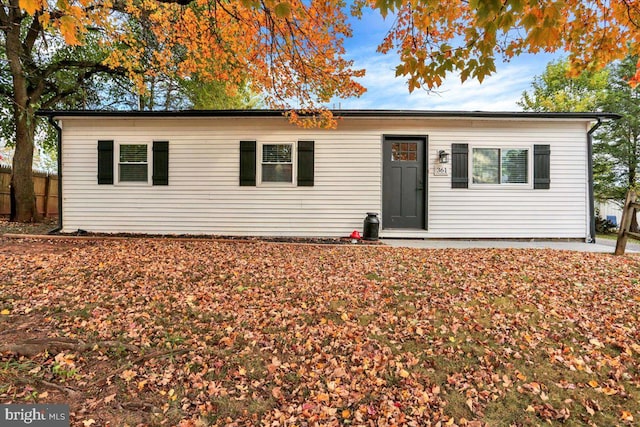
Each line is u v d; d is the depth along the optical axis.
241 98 15.95
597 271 4.74
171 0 5.00
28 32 9.23
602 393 2.16
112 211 8.02
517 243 7.41
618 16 3.00
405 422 1.93
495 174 7.87
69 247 6.23
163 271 4.64
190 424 1.86
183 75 7.21
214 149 8.00
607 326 3.06
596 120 7.58
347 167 7.95
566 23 3.07
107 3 5.41
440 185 7.87
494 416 1.97
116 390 2.12
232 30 5.14
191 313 3.32
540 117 7.55
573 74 3.45
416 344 2.78
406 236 7.83
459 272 4.71
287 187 7.97
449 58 2.79
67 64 10.09
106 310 3.32
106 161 7.97
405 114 7.53
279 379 2.31
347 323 3.15
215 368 2.40
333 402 2.09
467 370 2.43
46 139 12.90
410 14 3.54
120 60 8.07
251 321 3.18
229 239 7.46
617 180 13.93
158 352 2.55
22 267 4.68
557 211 7.80
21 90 9.29
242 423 1.90
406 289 4.03
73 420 1.84
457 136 7.86
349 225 7.98
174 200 8.03
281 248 6.52
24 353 2.42
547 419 1.95
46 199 12.10
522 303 3.58
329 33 4.80
